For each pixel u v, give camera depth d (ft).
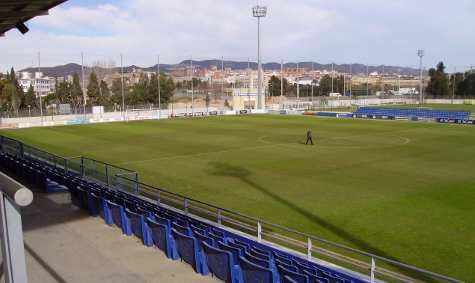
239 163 103.14
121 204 53.21
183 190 77.00
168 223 41.78
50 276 36.24
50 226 49.06
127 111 257.55
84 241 44.45
